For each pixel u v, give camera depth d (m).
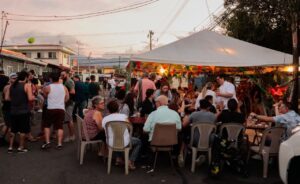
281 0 10.29
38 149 8.30
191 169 6.78
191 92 12.67
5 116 8.56
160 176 6.38
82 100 11.96
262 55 9.82
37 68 28.16
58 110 8.23
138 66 11.10
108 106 6.72
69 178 6.10
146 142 7.59
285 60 9.55
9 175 6.20
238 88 12.79
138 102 10.27
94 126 7.10
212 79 12.86
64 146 8.70
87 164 7.10
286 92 11.68
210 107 7.20
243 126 6.56
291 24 10.33
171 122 6.57
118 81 21.17
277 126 6.43
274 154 6.39
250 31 15.27
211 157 6.46
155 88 10.49
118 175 6.38
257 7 11.95
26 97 7.83
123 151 6.69
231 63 9.24
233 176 6.43
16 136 9.70
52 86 8.21
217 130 6.91
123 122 6.43
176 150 7.36
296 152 4.70
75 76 11.95
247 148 6.59
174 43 9.81
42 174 6.31
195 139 6.73
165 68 11.42
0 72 11.02
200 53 9.46
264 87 12.21
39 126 11.97
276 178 6.30
